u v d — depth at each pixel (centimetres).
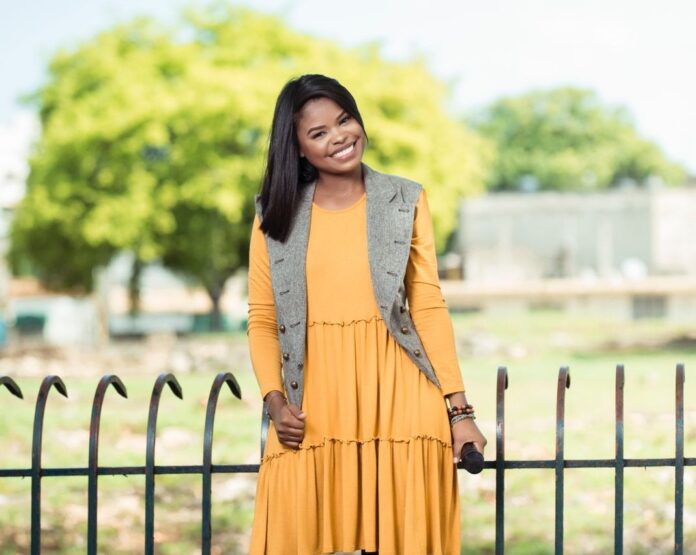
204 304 3353
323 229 323
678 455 328
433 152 2497
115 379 345
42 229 2409
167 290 3388
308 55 2475
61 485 657
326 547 312
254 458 716
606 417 834
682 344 1642
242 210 2467
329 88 320
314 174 331
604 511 595
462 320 2100
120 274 3403
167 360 1476
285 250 323
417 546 307
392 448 313
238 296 3388
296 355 320
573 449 708
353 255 319
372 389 314
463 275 2952
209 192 2309
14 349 1784
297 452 319
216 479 671
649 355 1474
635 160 5469
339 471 316
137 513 605
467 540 559
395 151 2409
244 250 2559
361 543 315
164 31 2536
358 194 325
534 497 623
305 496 315
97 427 335
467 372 1239
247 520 597
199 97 2300
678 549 328
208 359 1459
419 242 322
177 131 2341
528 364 1337
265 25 2536
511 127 5472
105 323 2703
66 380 1250
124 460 712
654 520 580
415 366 318
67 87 2453
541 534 565
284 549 318
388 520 309
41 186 2356
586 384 1085
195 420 845
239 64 2497
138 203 2294
